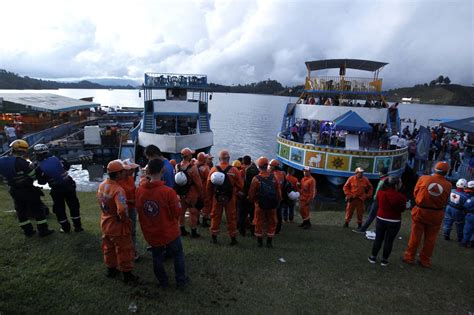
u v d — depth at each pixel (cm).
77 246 570
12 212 745
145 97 2466
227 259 592
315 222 1011
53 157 597
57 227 685
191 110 2398
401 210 582
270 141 4091
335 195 1756
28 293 426
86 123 3481
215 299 459
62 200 609
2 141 1953
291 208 970
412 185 1900
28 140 2230
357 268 604
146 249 604
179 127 2477
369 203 1544
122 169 446
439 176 594
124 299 435
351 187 893
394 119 2011
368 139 1997
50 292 434
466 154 1622
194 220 688
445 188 588
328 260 631
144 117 2341
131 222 509
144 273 510
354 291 518
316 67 2261
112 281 473
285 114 2156
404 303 494
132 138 2448
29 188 572
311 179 884
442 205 596
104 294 441
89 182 1811
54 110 2681
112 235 450
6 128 2023
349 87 2056
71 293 436
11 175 561
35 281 451
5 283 438
